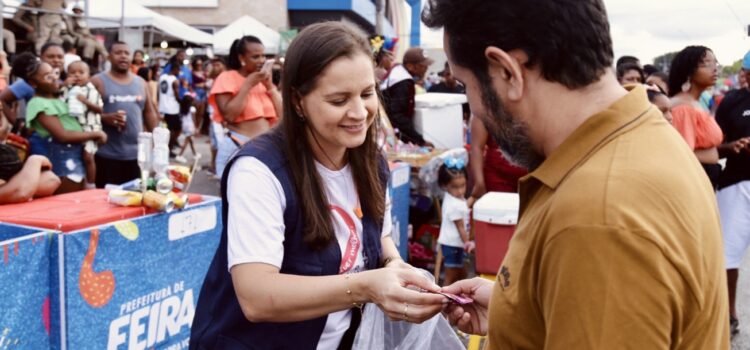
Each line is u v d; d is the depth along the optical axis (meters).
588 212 0.90
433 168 5.01
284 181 1.61
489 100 1.07
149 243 2.70
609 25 1.04
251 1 21.88
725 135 4.38
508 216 3.35
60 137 4.62
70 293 2.39
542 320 1.00
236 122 4.94
